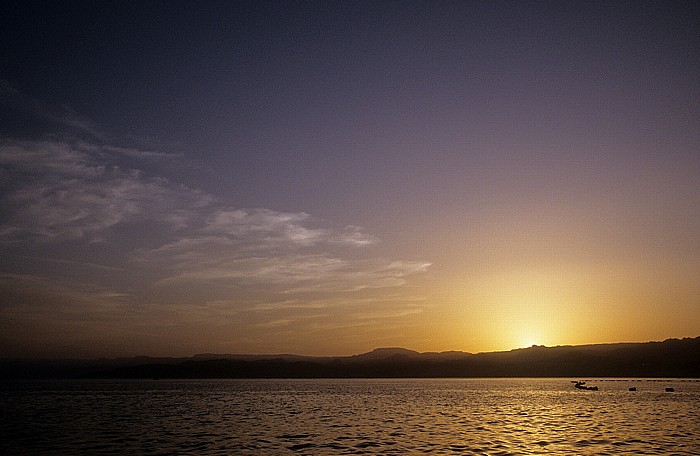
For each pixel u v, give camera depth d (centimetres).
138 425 7600
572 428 6656
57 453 5088
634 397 14762
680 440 5466
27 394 18425
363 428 6938
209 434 6406
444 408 10725
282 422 7900
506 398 14750
